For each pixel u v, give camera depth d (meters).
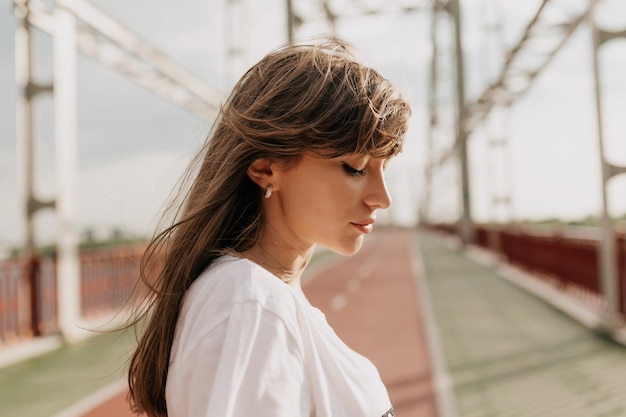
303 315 0.71
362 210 0.78
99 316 9.03
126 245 10.36
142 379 0.91
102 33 7.92
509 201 20.17
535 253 13.41
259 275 0.70
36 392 5.62
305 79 0.77
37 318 7.72
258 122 0.77
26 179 7.89
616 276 7.36
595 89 7.18
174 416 0.74
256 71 0.84
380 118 0.74
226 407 0.60
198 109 11.04
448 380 5.77
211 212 0.84
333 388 0.71
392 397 5.30
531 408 4.82
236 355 0.63
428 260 22.92
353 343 7.77
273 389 0.62
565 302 9.85
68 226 7.99
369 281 15.80
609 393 5.11
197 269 0.84
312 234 0.81
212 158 0.89
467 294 12.26
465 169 27.81
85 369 6.38
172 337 0.86
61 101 7.84
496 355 6.76
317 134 0.73
